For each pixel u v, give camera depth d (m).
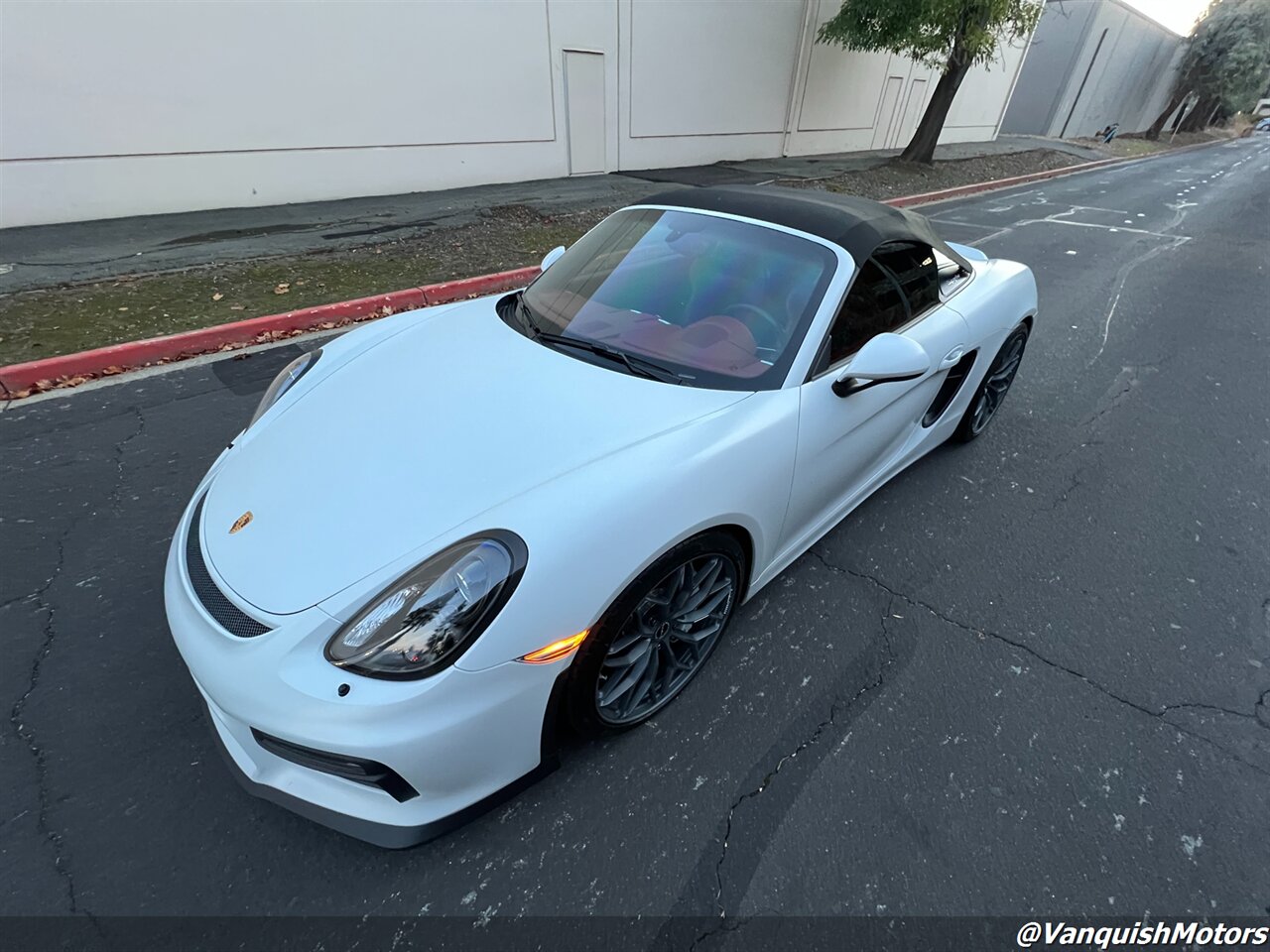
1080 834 1.75
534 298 2.55
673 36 12.30
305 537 1.55
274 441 1.91
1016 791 1.85
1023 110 31.66
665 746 1.92
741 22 13.41
